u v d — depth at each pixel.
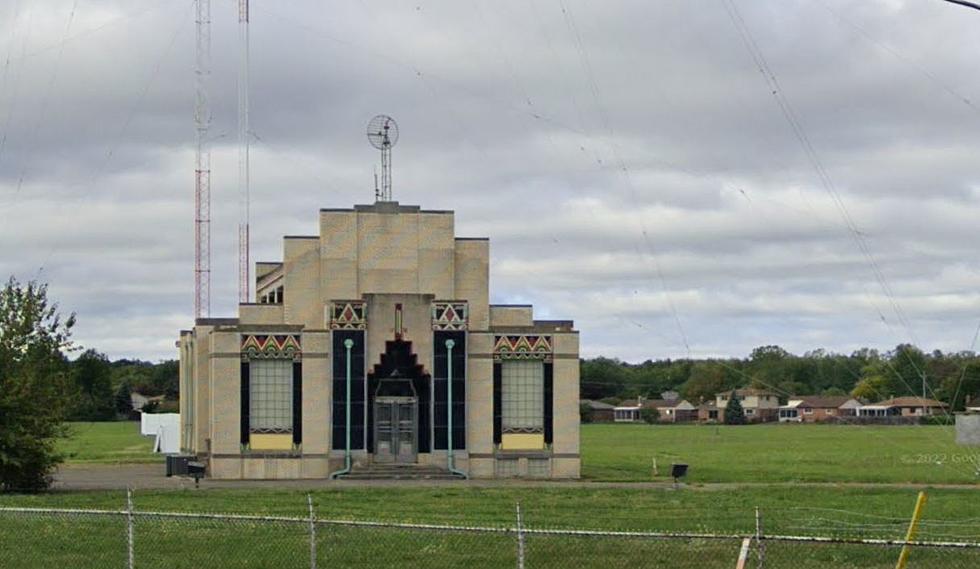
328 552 51.16
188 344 115.69
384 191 106.25
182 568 48.00
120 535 56.91
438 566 48.38
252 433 99.81
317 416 100.31
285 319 102.44
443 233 104.06
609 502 77.56
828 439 196.00
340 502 76.25
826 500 80.62
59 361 83.88
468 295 104.06
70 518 62.34
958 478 105.62
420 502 76.75
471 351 101.94
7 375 81.50
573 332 102.88
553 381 102.31
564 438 102.19
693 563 49.31
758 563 41.47
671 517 68.00
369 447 100.75
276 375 100.25
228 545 53.44
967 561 51.00
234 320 106.62
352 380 100.50
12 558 50.69
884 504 78.06
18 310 83.12
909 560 50.91
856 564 50.12
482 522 63.97
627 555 51.06
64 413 83.50
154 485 92.00
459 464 101.12
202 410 106.69
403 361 101.31
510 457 101.50
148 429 140.12
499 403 101.88
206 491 84.44
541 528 60.78
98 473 109.88
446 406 101.19
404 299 101.44
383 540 54.34
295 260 102.75
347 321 100.81
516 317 104.44
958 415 92.50
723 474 109.88
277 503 75.25
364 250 103.50
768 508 74.31
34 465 82.75
